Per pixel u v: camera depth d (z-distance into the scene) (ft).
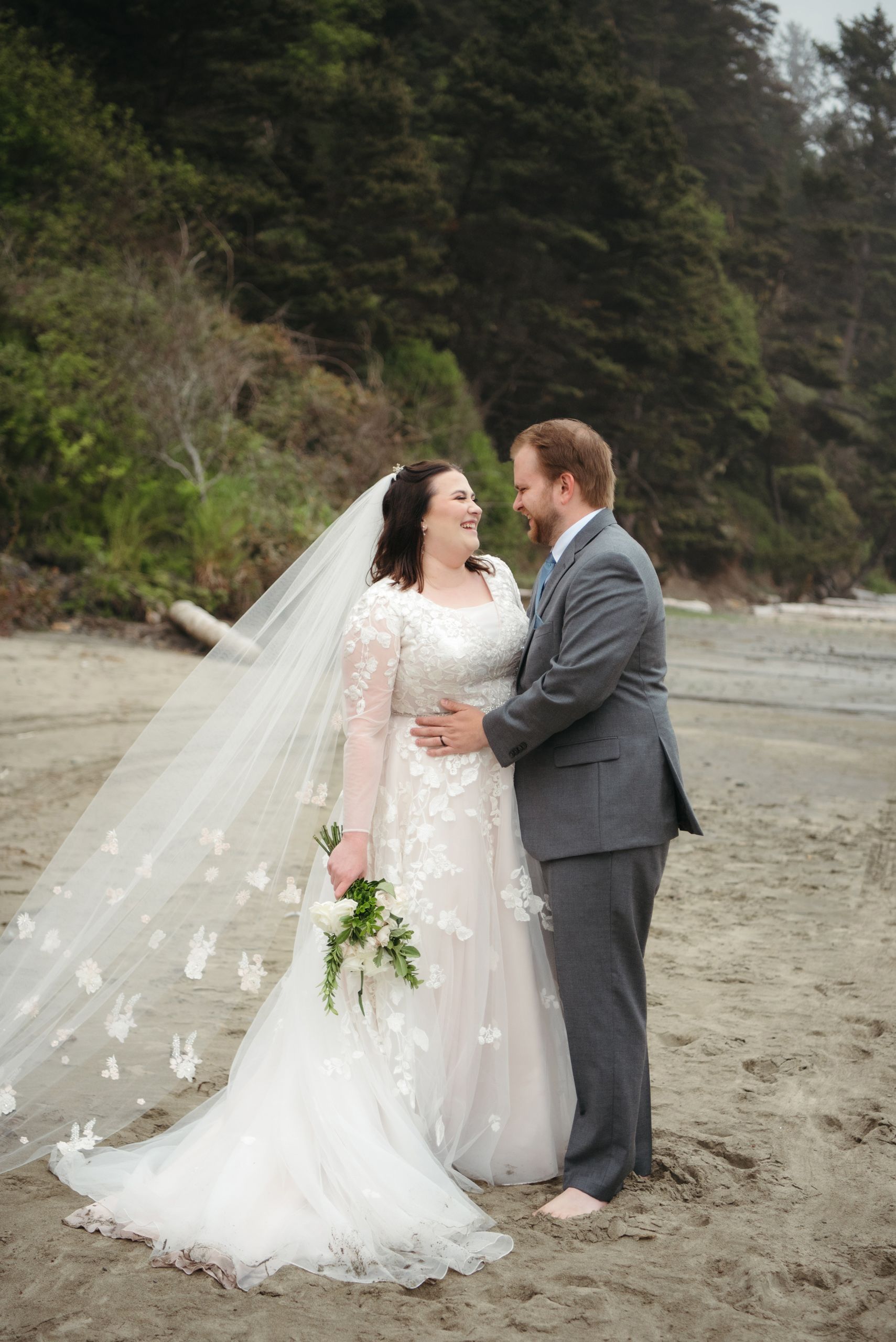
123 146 71.26
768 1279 8.61
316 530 55.36
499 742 9.68
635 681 9.86
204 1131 10.04
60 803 23.09
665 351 125.18
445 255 113.60
